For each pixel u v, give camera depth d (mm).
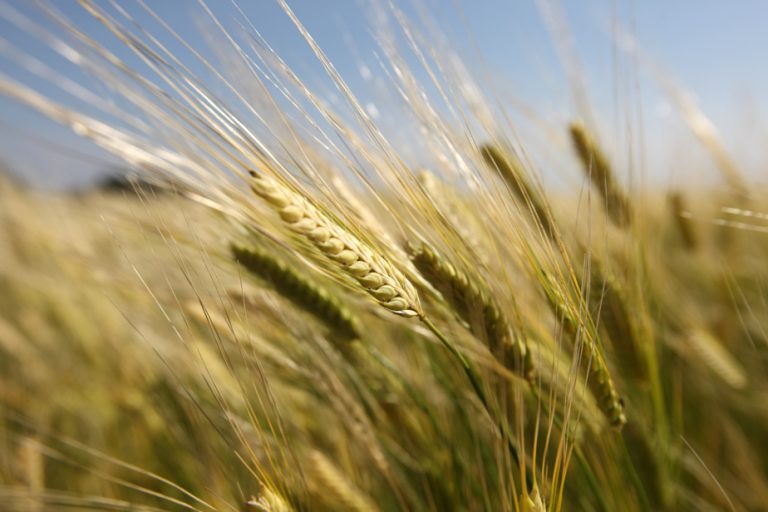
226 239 279
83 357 518
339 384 278
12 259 518
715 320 431
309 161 217
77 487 375
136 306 377
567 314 213
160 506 354
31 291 632
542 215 239
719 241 496
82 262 396
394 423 291
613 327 253
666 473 282
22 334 550
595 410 245
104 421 440
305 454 294
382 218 250
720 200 512
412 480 296
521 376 218
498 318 213
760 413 388
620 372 271
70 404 456
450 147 236
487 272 232
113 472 385
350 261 179
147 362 436
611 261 284
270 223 222
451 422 301
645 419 277
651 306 339
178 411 342
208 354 327
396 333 326
